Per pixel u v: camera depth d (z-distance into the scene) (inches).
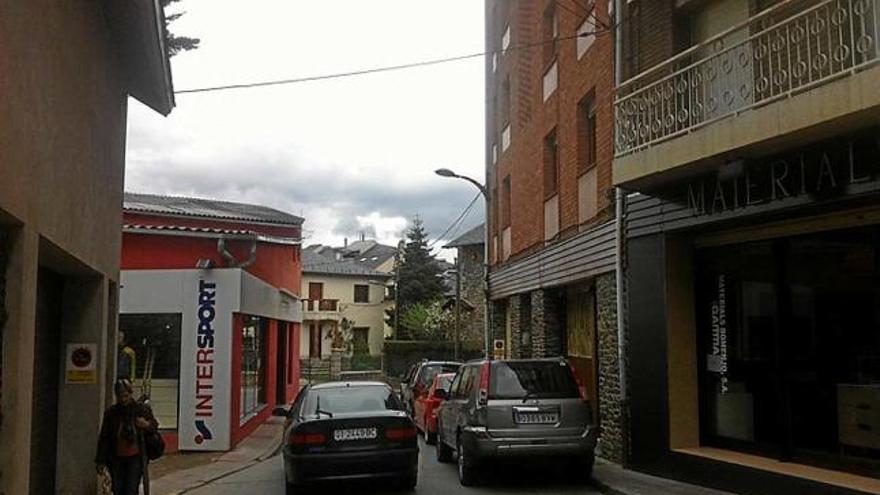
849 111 293.6
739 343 432.5
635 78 442.3
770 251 411.8
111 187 407.8
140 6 344.8
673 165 390.3
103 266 386.9
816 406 381.4
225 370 651.5
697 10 451.5
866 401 353.4
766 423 411.8
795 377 392.8
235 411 677.3
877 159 317.1
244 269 751.1
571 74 634.2
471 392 485.7
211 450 644.1
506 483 479.2
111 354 435.5
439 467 563.5
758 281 419.5
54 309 370.0
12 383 229.9
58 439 377.1
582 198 602.9
